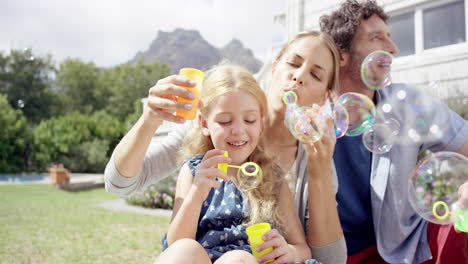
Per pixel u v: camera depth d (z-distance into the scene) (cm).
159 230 413
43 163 1733
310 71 146
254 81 141
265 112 145
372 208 172
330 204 129
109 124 2045
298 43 149
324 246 129
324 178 128
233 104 131
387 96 198
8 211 562
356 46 196
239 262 94
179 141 159
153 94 113
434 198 136
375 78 179
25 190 941
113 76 3494
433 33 444
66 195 857
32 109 2748
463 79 412
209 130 138
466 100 404
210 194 138
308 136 123
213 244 125
